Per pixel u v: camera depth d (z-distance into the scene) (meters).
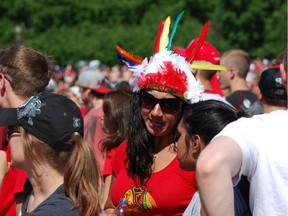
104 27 45.09
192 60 4.78
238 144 2.92
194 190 4.31
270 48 36.97
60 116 3.39
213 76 6.20
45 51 4.51
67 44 43.03
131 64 4.68
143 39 38.06
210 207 2.79
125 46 39.44
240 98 5.56
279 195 3.00
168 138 4.44
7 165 4.39
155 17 42.91
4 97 3.91
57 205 3.31
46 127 3.37
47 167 3.39
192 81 4.44
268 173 3.00
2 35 47.47
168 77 4.40
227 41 37.84
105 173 5.40
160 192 4.33
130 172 4.51
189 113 3.57
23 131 3.40
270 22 37.38
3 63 3.89
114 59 40.72
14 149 3.52
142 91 4.47
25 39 45.97
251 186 3.06
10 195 4.69
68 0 46.66
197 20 40.56
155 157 4.46
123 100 5.76
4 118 3.48
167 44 4.75
